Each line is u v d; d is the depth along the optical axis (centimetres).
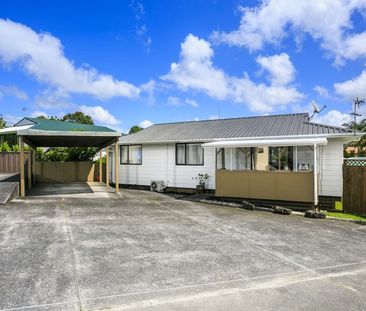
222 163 1477
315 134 1289
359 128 3275
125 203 1237
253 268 539
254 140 1374
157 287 450
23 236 685
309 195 1165
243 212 1110
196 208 1174
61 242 652
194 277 491
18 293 414
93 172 2211
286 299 423
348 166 1136
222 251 630
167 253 604
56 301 396
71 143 1859
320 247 683
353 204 1120
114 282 461
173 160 1752
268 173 1246
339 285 476
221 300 416
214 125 1862
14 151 1967
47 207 1065
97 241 669
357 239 765
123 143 1877
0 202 1071
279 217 1031
